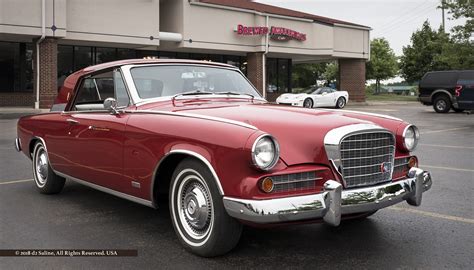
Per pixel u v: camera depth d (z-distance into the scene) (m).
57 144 5.54
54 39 20.61
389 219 5.03
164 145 3.97
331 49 30.12
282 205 3.36
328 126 3.79
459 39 37.31
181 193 4.01
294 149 3.64
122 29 22.44
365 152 3.90
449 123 17.48
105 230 4.63
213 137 3.60
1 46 22.73
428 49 49.97
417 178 4.20
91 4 21.50
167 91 4.78
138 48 25.14
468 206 5.53
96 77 5.15
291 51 28.48
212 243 3.74
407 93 67.94
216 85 5.19
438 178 7.18
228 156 3.47
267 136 3.37
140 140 4.21
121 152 4.46
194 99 4.78
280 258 3.90
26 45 23.27
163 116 4.14
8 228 4.70
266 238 4.40
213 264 3.77
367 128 3.86
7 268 3.71
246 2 30.42
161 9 25.66
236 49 26.58
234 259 3.87
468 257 3.92
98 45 23.80
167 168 4.19
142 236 4.46
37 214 5.20
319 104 26.55
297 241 4.33
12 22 19.38
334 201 3.50
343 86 33.09
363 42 32.34
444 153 9.88
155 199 4.25
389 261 3.84
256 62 27.31
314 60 34.44
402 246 4.20
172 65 5.03
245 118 3.94
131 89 4.61
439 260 3.86
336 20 32.59
